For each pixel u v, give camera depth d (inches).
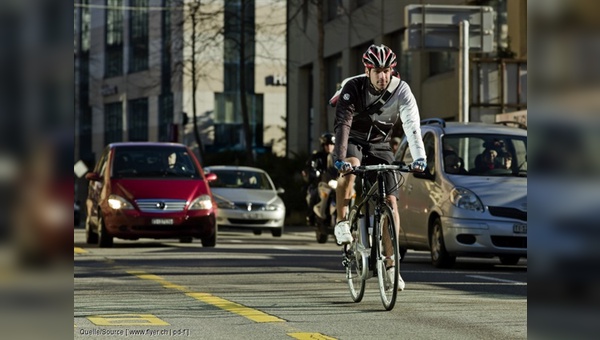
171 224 1877.5
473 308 887.7
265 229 2620.6
